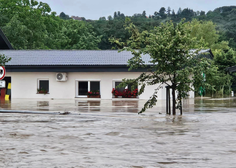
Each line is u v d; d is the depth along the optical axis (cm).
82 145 921
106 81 3503
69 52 3841
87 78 3528
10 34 5816
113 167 690
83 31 8369
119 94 3472
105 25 9869
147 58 3475
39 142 966
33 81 3591
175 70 1750
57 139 1015
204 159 757
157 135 1088
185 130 1199
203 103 2761
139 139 1012
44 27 6544
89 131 1176
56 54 3769
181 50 1766
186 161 739
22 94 3600
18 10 6538
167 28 1830
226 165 705
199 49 1800
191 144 932
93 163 723
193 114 1808
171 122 1441
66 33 8044
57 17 7694
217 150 854
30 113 1870
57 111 1930
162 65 1739
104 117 1652
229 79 4931
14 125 1334
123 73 3475
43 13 7288
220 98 3625
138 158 768
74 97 3550
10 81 3681
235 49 8738
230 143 947
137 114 1800
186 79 1731
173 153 820
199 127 1278
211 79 1798
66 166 700
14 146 909
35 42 6303
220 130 1198
